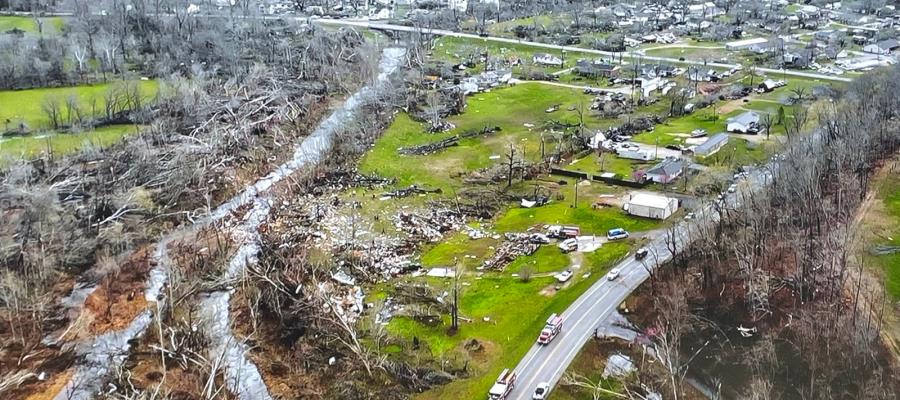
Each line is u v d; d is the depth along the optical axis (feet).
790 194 451.12
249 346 389.39
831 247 398.01
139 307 425.28
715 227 435.94
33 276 428.97
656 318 374.84
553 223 499.51
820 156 487.20
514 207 538.47
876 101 609.42
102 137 600.39
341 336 386.11
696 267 409.90
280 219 530.27
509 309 398.21
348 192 575.38
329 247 483.51
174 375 367.45
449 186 582.35
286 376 368.68
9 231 449.48
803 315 364.58
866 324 352.08
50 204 476.13
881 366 334.44
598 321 376.27
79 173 532.73
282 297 422.00
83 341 395.55
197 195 551.18
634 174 564.71
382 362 359.05
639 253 432.25
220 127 646.74
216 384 360.28
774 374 341.21
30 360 378.94
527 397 327.06
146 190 532.73
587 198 536.83
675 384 333.83
